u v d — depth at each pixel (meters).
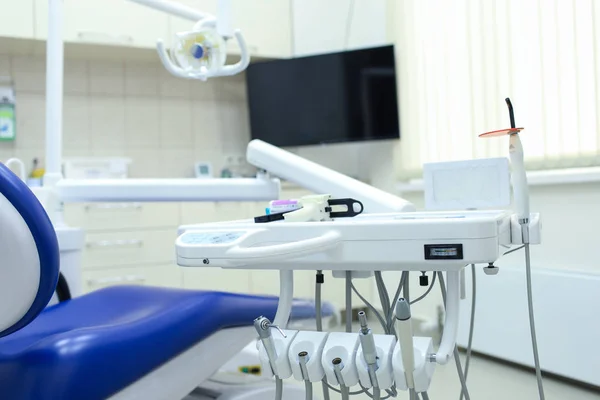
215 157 4.14
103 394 1.08
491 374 2.69
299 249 0.88
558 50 2.64
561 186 2.69
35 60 3.60
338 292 3.78
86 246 3.14
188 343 1.26
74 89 3.73
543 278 2.58
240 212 3.57
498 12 2.93
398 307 0.86
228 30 1.55
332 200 1.25
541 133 2.74
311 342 0.99
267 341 0.98
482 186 1.25
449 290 1.02
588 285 2.41
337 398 2.40
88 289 3.14
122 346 1.12
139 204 3.28
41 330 1.32
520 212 1.21
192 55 1.57
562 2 2.62
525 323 2.66
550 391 2.45
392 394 1.11
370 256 0.94
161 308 1.32
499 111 2.94
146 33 3.48
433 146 3.38
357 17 4.12
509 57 2.87
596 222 2.55
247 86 3.96
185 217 3.41
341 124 3.74
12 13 3.13
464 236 0.89
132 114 3.88
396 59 3.65
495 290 2.79
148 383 1.19
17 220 0.89
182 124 4.03
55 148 1.75
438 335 3.27
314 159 4.18
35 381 1.03
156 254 3.32
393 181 3.79
